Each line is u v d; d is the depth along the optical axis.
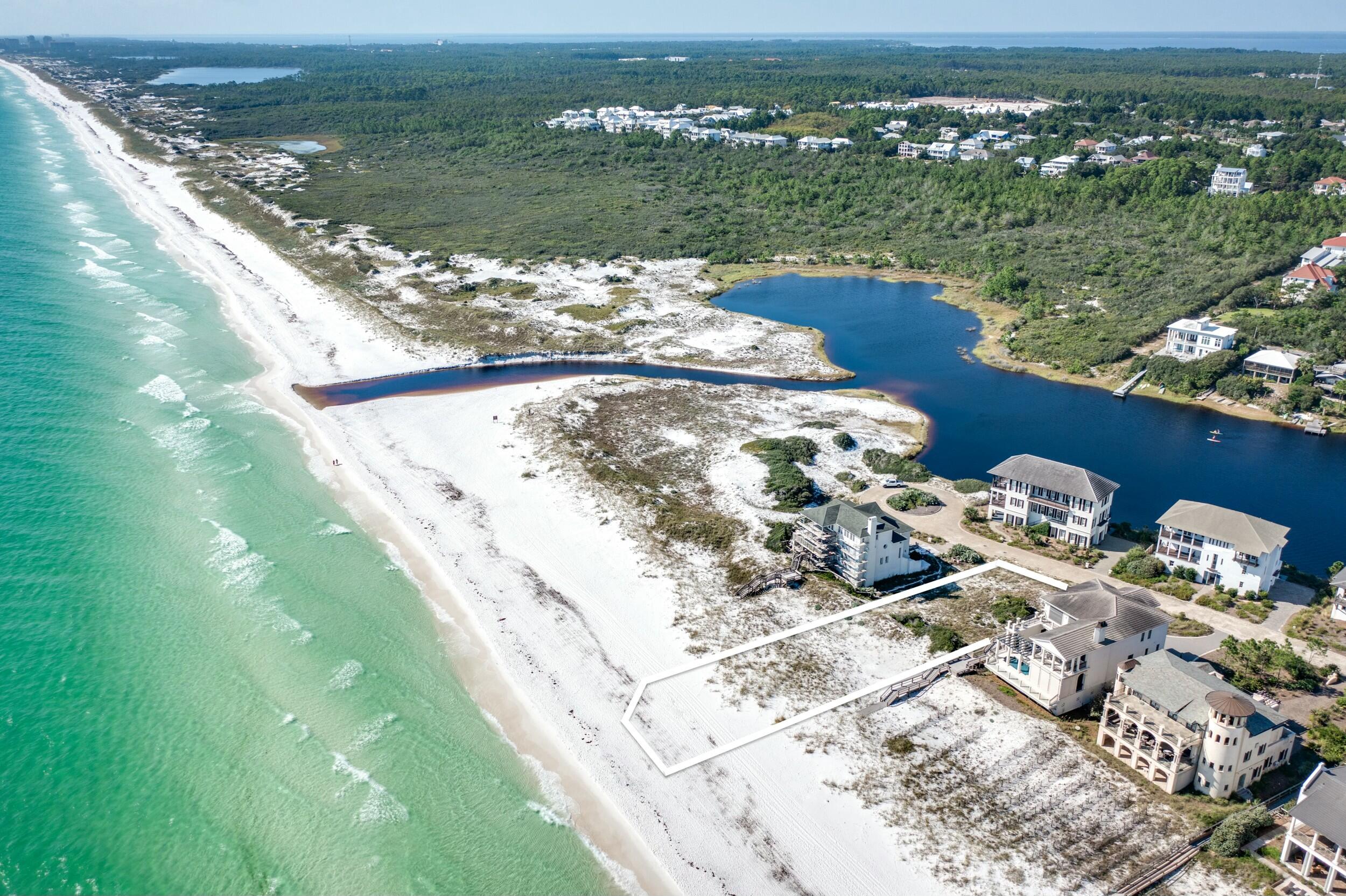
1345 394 137.00
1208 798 64.38
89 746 67.75
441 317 174.88
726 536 99.50
